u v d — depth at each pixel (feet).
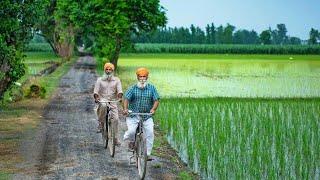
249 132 78.95
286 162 60.54
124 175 52.65
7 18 91.71
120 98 61.05
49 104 109.19
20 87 116.57
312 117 95.30
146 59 402.31
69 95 128.77
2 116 90.48
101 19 235.61
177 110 102.89
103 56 250.16
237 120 90.53
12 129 78.23
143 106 52.21
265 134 77.41
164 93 143.74
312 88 163.84
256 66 306.14
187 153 64.39
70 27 319.47
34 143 68.13
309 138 74.38
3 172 53.36
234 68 281.74
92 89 146.51
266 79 202.80
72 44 357.41
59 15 279.28
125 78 196.95
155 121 90.68
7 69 92.38
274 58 445.78
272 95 140.05
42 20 101.76
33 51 549.54
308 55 545.03
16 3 93.50
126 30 234.38
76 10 245.86
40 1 97.35
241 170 56.70
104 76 61.31
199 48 568.41
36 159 59.21
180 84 176.04
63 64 278.26
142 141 50.88
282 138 74.49
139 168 51.60
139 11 238.07
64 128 80.02
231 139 73.26
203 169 57.11
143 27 249.14
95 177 51.80
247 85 173.99
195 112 100.17
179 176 53.52
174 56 474.90
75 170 54.49
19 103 108.58
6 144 67.26
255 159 61.41
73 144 67.87
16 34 96.02
